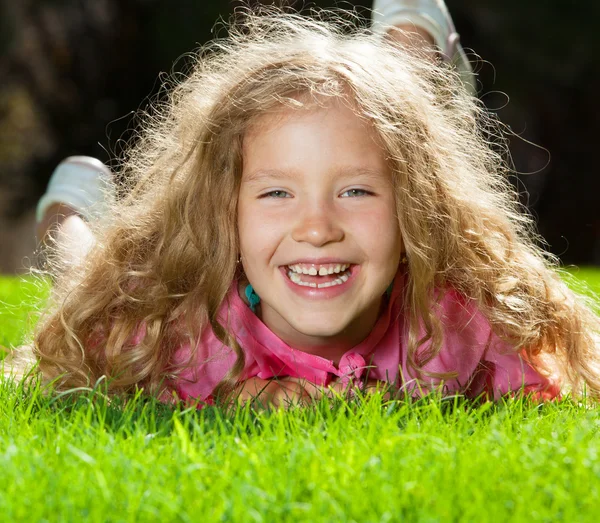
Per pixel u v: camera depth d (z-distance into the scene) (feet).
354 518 6.31
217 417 8.70
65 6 65.57
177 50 66.74
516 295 11.93
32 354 12.23
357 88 10.52
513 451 7.54
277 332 11.43
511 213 12.98
